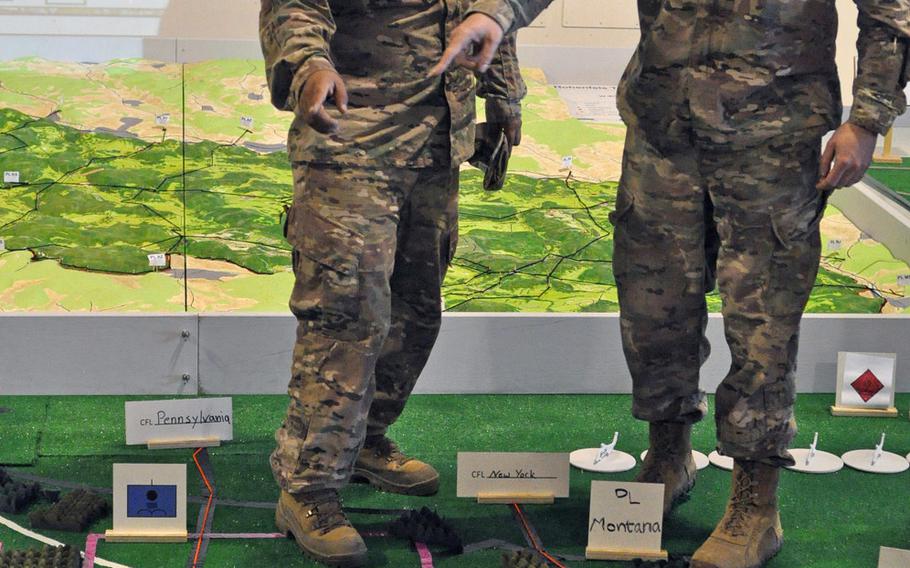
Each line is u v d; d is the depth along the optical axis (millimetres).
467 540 2514
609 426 3123
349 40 2270
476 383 3273
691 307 2432
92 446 2887
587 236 3830
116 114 4160
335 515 2408
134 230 3566
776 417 2348
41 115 4137
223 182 3854
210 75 4492
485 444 2990
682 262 2383
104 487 2695
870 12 2160
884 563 2285
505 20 2051
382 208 2297
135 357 3154
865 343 3363
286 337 3184
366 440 2732
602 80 5328
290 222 2334
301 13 2125
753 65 2203
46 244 3480
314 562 2393
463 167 4363
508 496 2686
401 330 2602
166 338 3150
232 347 3180
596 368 3297
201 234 3590
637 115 2344
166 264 3439
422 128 2318
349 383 2338
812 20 2203
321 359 2338
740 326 2322
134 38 4590
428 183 2414
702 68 2232
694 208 2338
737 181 2262
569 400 3270
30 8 4484
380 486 2734
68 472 2756
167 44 4629
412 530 2479
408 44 2285
